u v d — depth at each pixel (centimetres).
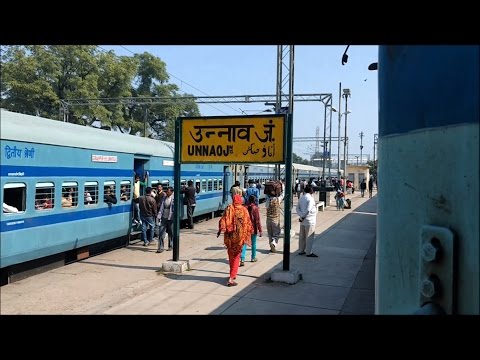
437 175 193
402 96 221
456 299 180
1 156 762
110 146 1143
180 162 867
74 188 985
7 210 782
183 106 4338
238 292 719
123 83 3578
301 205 1052
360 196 4203
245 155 823
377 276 250
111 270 934
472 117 173
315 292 722
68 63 3281
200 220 1966
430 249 189
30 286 797
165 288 748
